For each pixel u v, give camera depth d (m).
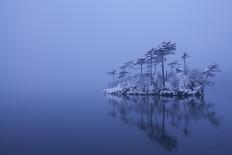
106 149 32.47
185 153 30.12
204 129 40.12
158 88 84.62
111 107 65.19
